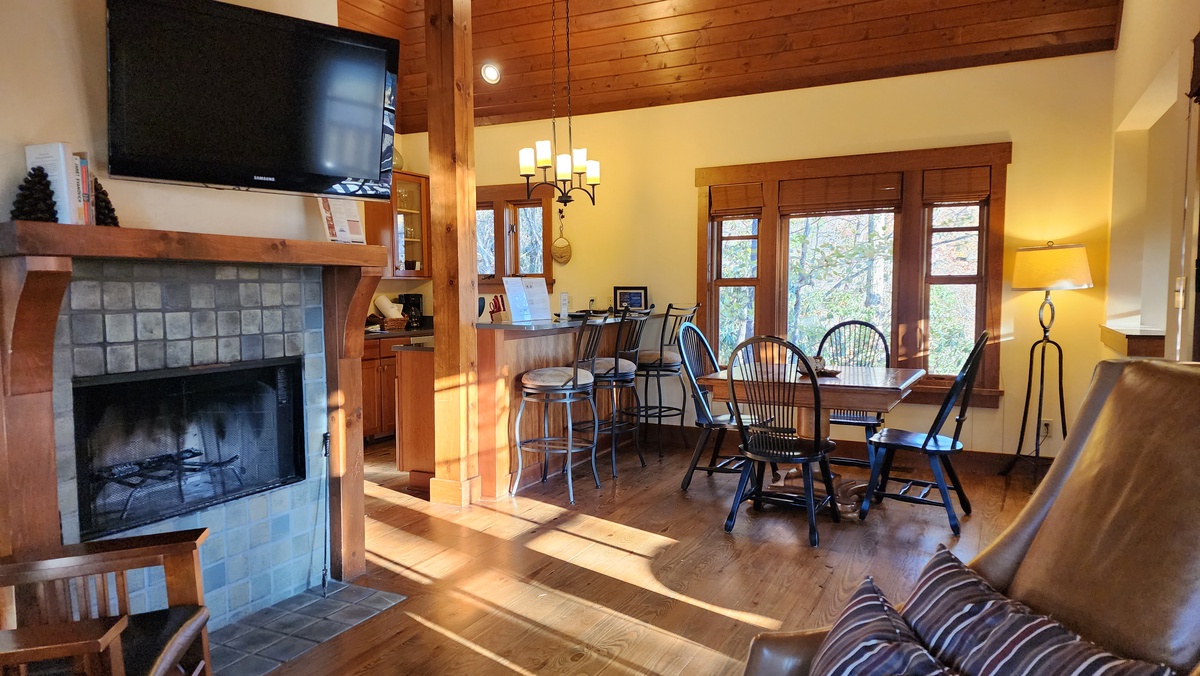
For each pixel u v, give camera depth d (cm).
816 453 350
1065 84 459
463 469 414
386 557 335
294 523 293
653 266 583
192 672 179
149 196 245
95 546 182
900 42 484
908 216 502
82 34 226
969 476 477
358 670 235
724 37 515
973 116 482
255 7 272
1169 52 311
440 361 416
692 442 578
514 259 636
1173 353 318
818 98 522
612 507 410
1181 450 104
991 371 484
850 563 325
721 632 261
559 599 289
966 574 125
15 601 192
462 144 409
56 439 210
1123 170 443
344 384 306
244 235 276
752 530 371
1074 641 99
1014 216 475
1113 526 108
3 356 190
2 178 204
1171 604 95
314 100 269
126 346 229
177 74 233
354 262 286
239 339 267
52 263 185
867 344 516
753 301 560
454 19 400
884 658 110
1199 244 275
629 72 559
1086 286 423
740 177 547
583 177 600
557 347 494
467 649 250
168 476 249
